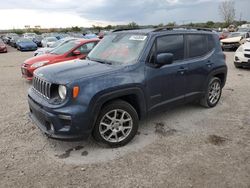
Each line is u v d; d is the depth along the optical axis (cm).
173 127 463
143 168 335
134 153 373
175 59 459
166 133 438
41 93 382
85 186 301
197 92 509
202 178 312
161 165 341
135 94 389
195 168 333
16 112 554
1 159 359
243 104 591
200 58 505
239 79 871
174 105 466
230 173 321
